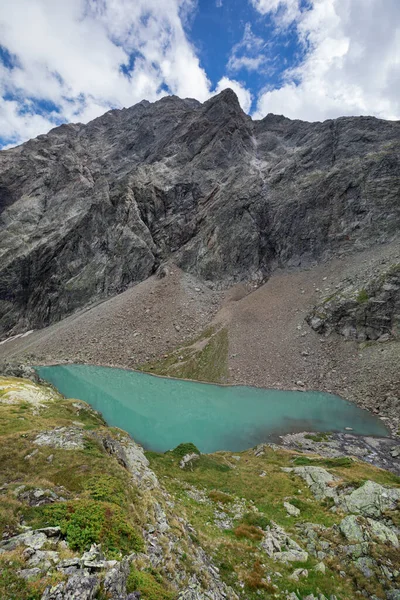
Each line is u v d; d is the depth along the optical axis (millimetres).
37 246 167625
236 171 166125
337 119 164625
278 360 86750
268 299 113312
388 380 68125
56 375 86500
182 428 55812
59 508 13445
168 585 11766
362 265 105375
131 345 103500
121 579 9922
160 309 117188
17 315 159500
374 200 118562
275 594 15289
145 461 27688
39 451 20750
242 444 49719
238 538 20078
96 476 17922
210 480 31516
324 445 48531
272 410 64812
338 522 22438
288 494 28484
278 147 193250
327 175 134250
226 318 108812
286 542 20078
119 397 71938
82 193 191000
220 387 79812
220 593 13891
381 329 83500
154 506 17859
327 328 91312
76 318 128375
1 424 29984
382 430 54500
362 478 31531
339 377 76500
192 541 17375
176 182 171125
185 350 97688
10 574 8961
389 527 21312
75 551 11039
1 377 63031
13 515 12547
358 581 16797
